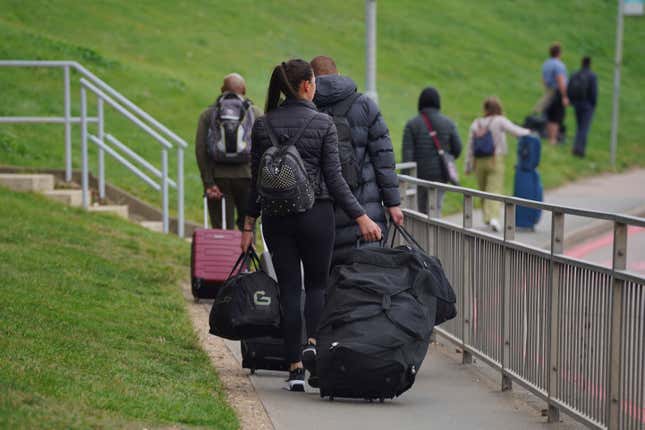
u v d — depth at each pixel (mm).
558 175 67625
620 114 93938
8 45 55844
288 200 18734
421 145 40062
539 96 90438
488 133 47656
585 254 43562
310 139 19062
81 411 15359
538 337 19062
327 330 19031
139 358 20438
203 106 58688
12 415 14258
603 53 111000
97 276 28594
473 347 22703
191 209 45531
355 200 19297
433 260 19781
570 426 18188
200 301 29000
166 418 16234
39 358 18156
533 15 115250
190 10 83312
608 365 16141
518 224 47062
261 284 19703
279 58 78312
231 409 17922
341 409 18844
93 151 48000
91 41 68375
